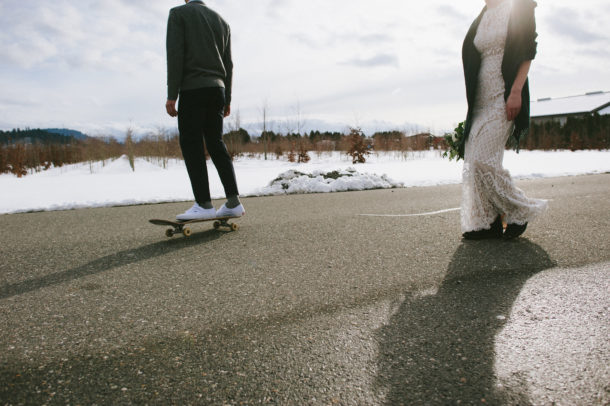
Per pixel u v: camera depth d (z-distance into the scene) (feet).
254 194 19.57
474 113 8.94
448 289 6.10
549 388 3.63
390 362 4.14
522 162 42.06
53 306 5.70
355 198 16.84
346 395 3.61
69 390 3.70
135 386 3.77
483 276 6.61
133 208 15.33
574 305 5.38
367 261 7.58
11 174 56.49
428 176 29.01
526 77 8.23
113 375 3.95
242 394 3.65
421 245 8.59
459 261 7.41
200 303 5.75
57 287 6.48
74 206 16.05
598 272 6.63
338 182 21.24
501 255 7.69
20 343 4.61
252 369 4.05
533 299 5.62
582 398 3.48
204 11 10.02
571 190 17.04
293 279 6.69
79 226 11.57
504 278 6.48
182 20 9.64
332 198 17.08
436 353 4.29
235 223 11.44
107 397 3.60
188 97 9.82
